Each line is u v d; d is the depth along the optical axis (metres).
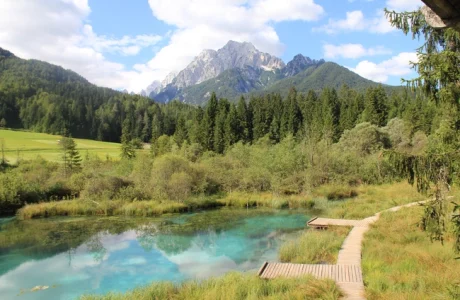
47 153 55.53
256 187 31.23
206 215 23.25
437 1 2.90
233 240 16.84
